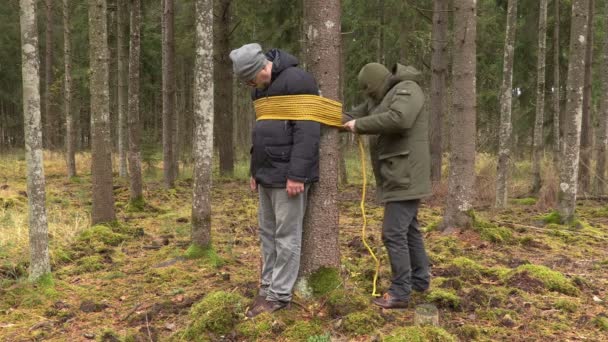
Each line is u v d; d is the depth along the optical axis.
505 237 6.64
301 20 14.62
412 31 14.98
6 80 25.88
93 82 7.02
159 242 6.59
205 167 5.57
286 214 3.48
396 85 3.63
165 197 10.82
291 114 3.37
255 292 4.17
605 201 10.83
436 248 6.00
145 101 25.56
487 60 17.67
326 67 3.71
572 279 4.75
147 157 15.14
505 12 15.36
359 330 3.45
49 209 8.73
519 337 3.54
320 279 3.82
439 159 11.36
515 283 4.61
